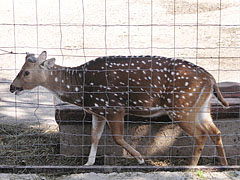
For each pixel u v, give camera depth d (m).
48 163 6.30
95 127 6.24
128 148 6.20
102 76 6.13
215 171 6.04
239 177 5.97
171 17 13.05
